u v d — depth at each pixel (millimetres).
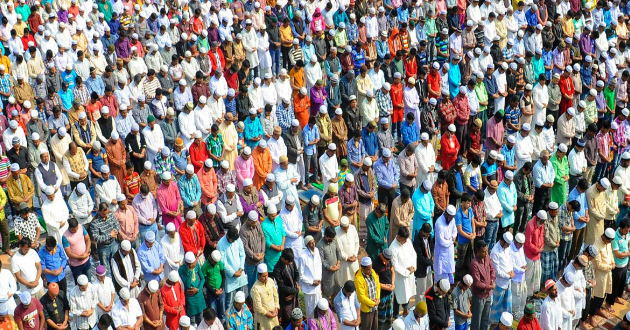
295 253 22891
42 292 21094
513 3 41094
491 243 25078
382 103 30922
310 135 28531
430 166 27031
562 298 21344
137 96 30297
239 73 32562
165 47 34938
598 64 36812
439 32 37656
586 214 24938
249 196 23703
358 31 36656
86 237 22031
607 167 30516
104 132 28172
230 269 20984
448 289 19844
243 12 39781
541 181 26469
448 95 30469
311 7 39094
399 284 22047
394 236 23953
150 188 25469
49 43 36281
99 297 20172
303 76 32625
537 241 23266
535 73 35188
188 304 20641
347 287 19906
